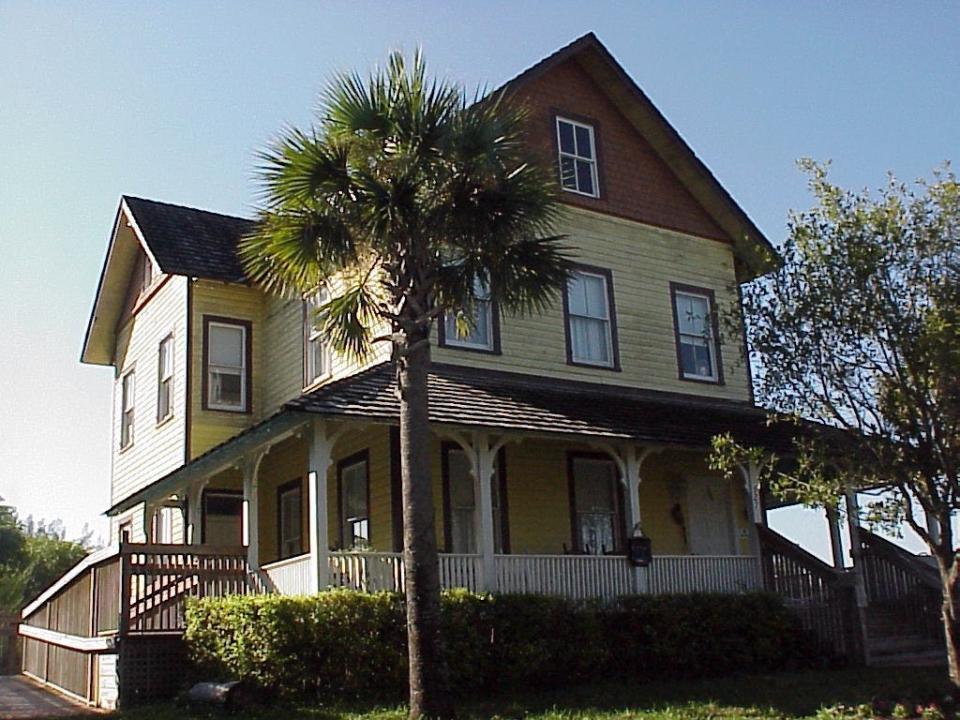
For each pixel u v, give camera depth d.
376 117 12.29
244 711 12.31
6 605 34.31
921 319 12.38
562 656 14.34
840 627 16.58
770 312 13.41
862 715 11.45
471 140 12.19
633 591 16.06
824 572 16.80
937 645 17.42
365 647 13.06
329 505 18.38
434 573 11.29
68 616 18.42
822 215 13.09
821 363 13.02
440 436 15.25
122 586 14.65
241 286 21.64
